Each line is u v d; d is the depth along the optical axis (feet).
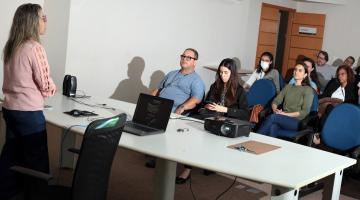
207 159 8.29
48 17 18.71
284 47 31.30
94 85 19.48
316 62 27.53
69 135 13.42
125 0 19.93
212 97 14.28
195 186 13.25
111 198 11.73
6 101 9.70
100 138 6.86
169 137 9.74
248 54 28.50
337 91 19.13
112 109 12.23
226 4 25.82
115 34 19.86
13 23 9.47
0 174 10.00
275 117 15.05
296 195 7.75
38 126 9.73
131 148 8.62
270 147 9.67
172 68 23.12
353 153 12.89
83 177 6.86
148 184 13.01
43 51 9.53
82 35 18.56
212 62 25.79
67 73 18.33
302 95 15.78
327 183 9.05
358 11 28.94
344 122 13.42
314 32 30.42
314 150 9.87
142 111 10.56
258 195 12.91
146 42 21.39
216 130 10.36
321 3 30.19
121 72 20.51
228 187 13.41
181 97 14.70
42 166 9.95
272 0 29.30
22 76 9.37
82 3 18.26
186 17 23.29
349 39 29.37
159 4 21.57
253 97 17.52
